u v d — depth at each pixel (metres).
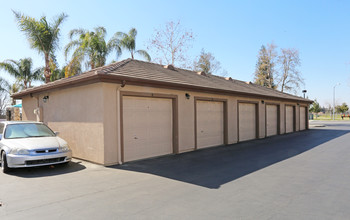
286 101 19.38
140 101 8.94
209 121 12.13
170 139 10.03
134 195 4.96
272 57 43.97
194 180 6.07
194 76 13.84
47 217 3.93
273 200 4.63
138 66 10.51
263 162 8.27
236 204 4.45
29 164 6.68
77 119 8.77
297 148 11.43
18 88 24.11
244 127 14.61
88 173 6.80
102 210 4.20
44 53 17.20
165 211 4.15
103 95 7.70
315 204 4.41
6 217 3.93
